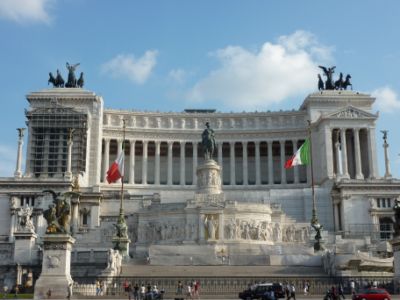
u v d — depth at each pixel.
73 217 99.62
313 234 89.31
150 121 132.12
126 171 131.00
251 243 84.56
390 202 104.81
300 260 72.00
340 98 129.00
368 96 128.88
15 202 100.50
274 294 44.88
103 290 52.41
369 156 121.44
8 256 79.06
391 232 101.44
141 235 88.81
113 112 129.25
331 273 65.38
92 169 120.25
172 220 87.06
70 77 127.62
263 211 87.81
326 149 121.62
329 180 114.06
